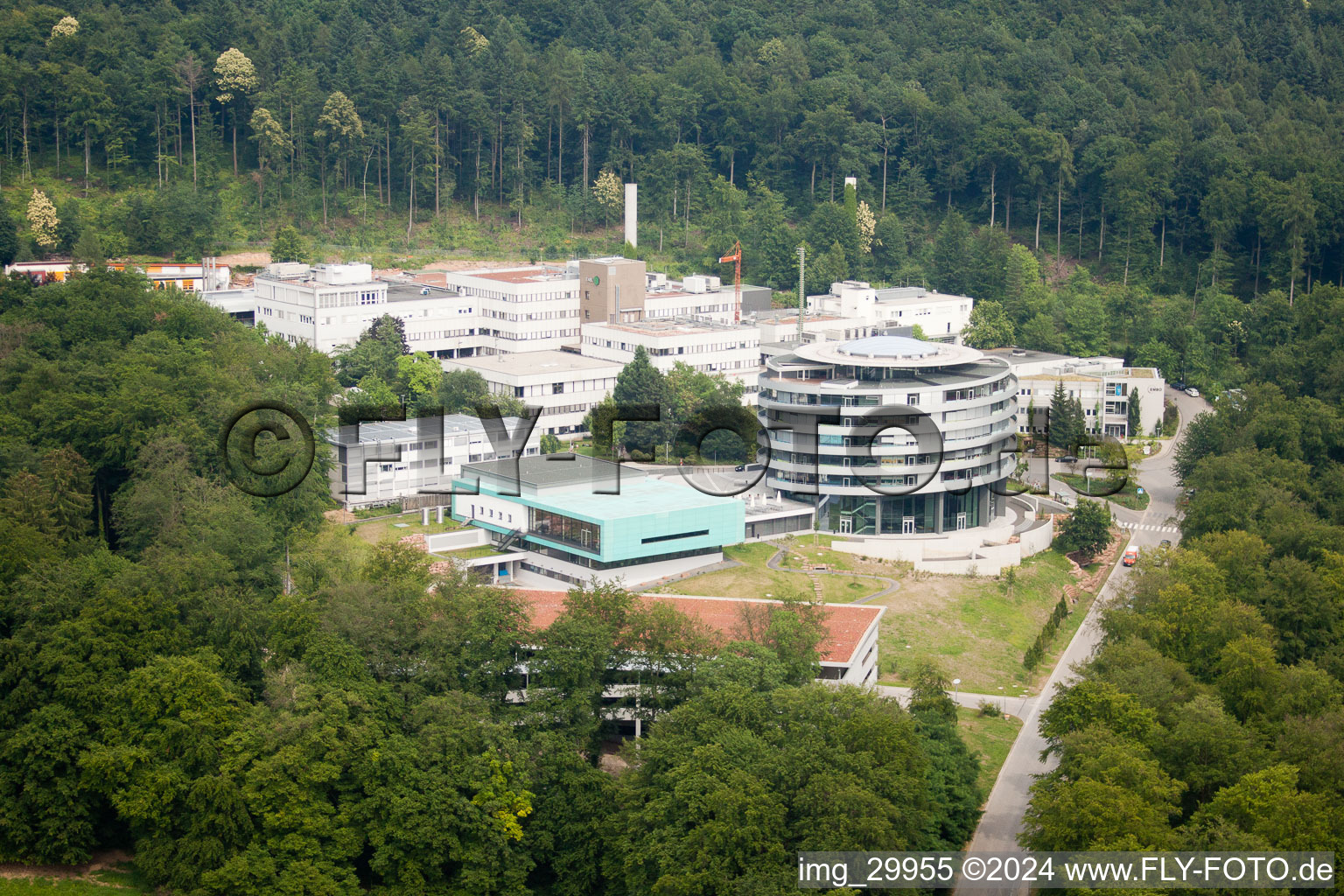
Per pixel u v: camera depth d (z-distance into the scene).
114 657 179.88
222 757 173.38
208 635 191.25
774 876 157.12
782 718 181.12
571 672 190.62
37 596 186.25
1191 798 186.75
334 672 185.75
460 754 177.75
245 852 167.12
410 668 193.62
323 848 170.25
